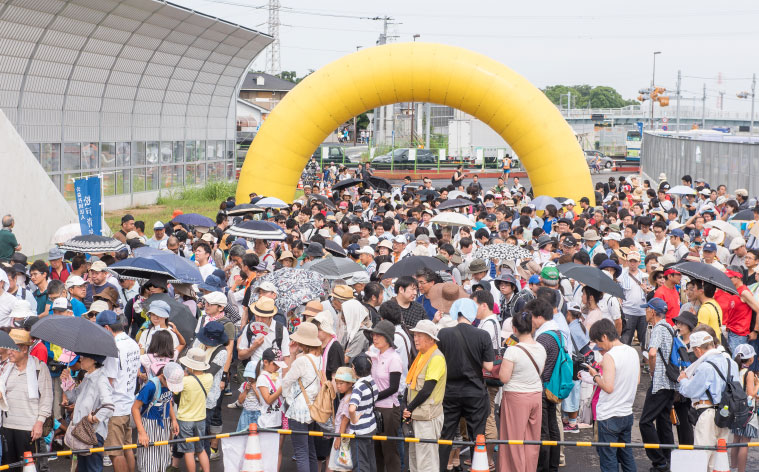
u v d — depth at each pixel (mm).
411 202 21703
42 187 20797
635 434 10664
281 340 9344
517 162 62250
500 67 24312
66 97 30359
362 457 8047
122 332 8539
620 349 8320
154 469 8297
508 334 9805
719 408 8234
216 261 14312
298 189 44406
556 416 8758
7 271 10664
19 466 8336
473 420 8453
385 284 11391
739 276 11289
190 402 8484
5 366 8406
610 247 14203
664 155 47375
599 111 118750
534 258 13547
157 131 38406
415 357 8766
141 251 11438
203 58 39312
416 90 24375
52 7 26344
